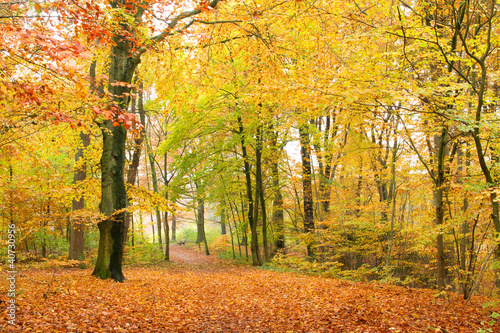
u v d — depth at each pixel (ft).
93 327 15.66
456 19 18.69
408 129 25.66
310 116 37.58
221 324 18.90
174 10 24.41
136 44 20.80
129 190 33.65
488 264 24.88
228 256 76.07
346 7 23.31
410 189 36.40
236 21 25.96
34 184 24.16
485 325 17.28
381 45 29.68
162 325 17.65
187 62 30.73
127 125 14.38
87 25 13.47
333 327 17.48
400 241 38.29
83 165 44.24
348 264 48.19
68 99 17.04
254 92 22.34
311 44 26.25
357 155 38.91
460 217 22.90
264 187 60.29
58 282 25.79
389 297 24.64
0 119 18.78
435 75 25.64
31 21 12.08
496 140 22.16
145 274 37.63
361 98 20.86
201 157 52.13
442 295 24.75
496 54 25.30
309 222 50.34
